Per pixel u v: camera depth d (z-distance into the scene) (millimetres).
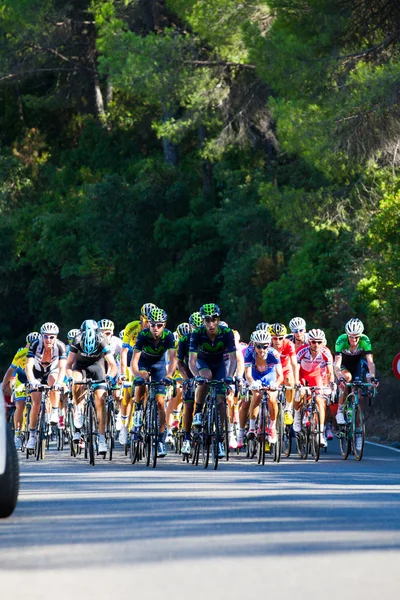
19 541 23766
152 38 118750
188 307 139875
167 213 143875
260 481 39156
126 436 56375
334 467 47344
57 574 19766
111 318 158500
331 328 95812
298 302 98688
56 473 44219
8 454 27469
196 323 54844
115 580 19109
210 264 138750
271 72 88812
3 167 169375
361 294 80438
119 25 120375
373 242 77938
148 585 18625
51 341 55094
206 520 26828
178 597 17578
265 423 50094
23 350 59562
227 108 124812
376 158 89062
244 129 127062
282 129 86188
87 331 51469
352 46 88500
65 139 179375
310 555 21422
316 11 88750
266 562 20703
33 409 55000
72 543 23375
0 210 167125
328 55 87750
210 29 111875
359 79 81250
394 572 19688
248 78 123875
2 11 148375
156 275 144375
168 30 119500
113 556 21578
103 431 50469
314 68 86688
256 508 29391
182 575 19500
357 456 52406
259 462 50281
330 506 29828
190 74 118750
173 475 42500
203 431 47531
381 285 77438
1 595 17891
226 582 18828
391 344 78312
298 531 24688
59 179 166875
